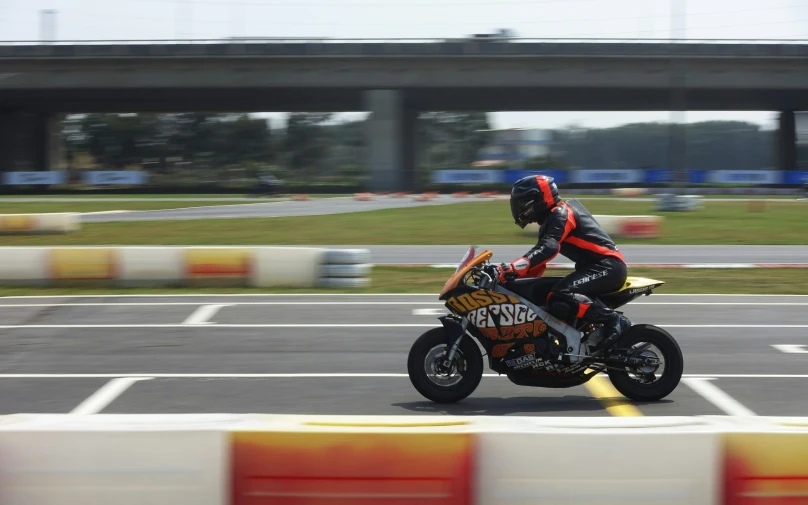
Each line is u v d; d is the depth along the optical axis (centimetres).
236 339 922
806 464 382
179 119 8825
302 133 9269
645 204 4166
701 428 397
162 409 642
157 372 763
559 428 396
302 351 857
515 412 625
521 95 6269
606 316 630
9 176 6300
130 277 1402
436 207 3769
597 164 11206
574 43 5684
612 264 633
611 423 410
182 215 3325
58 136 7819
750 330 977
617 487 379
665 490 379
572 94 6253
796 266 1705
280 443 378
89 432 376
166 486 377
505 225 2794
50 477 375
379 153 5969
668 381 645
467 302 625
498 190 6175
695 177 6306
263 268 1401
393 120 5941
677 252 2080
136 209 3778
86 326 1009
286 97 6400
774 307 1170
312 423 411
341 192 6066
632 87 5800
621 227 2423
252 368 780
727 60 5706
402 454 378
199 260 1404
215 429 380
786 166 7181
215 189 6328
